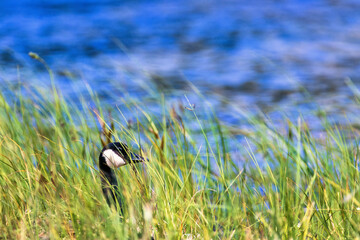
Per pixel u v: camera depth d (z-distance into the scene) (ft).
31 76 51.52
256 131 36.14
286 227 25.73
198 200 28.19
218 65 94.89
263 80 84.43
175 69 90.63
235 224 26.89
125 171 28.84
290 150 32.40
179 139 32.86
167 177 29.07
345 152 31.37
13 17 139.85
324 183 29.12
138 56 100.01
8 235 25.13
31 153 30.32
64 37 117.29
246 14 151.84
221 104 62.44
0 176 29.25
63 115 37.14
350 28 129.70
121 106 42.73
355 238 24.62
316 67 93.71
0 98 36.42
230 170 32.71
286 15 149.28
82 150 31.24
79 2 165.68
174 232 24.89
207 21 141.69
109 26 132.67
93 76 70.90
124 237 23.12
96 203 26.91
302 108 59.52
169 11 156.46
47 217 26.23
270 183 29.27
